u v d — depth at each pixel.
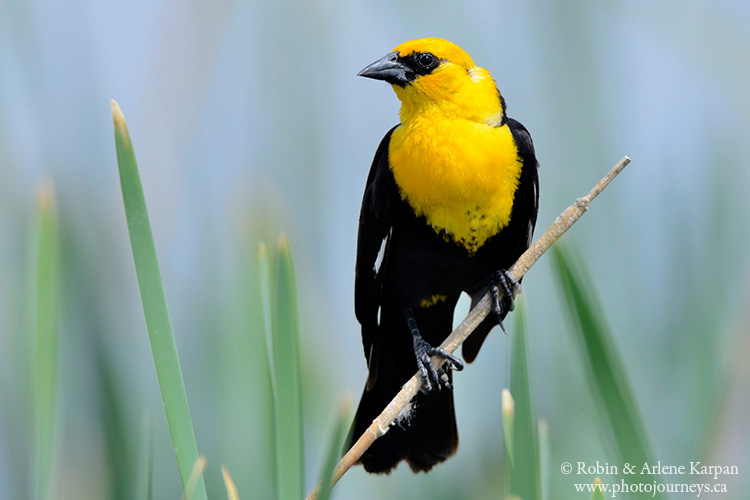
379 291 5.64
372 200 5.64
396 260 5.64
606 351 5.49
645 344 5.63
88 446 5.54
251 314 5.58
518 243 5.64
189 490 5.45
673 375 5.62
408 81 5.62
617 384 5.49
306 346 5.62
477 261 5.63
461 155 5.61
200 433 5.57
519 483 5.47
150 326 5.45
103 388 5.55
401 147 5.62
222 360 5.58
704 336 5.62
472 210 5.62
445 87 5.62
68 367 5.54
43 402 5.48
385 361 5.65
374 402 5.64
